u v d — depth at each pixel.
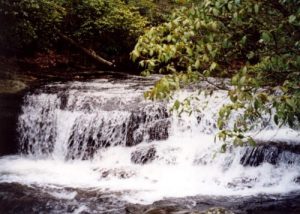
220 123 3.65
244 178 6.81
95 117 8.48
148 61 3.77
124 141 8.30
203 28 3.51
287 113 3.23
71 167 7.96
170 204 5.95
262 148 6.93
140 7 13.95
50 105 8.90
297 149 6.84
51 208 6.00
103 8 12.53
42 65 11.77
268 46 3.58
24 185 6.86
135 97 8.78
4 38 10.62
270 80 3.66
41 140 8.85
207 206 5.88
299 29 3.40
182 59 3.79
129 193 6.45
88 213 5.82
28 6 10.41
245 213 5.60
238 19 3.33
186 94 8.55
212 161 7.20
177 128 8.27
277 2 3.39
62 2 11.99
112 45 12.89
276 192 6.41
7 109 8.97
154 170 7.31
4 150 8.88
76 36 12.64
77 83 10.19
